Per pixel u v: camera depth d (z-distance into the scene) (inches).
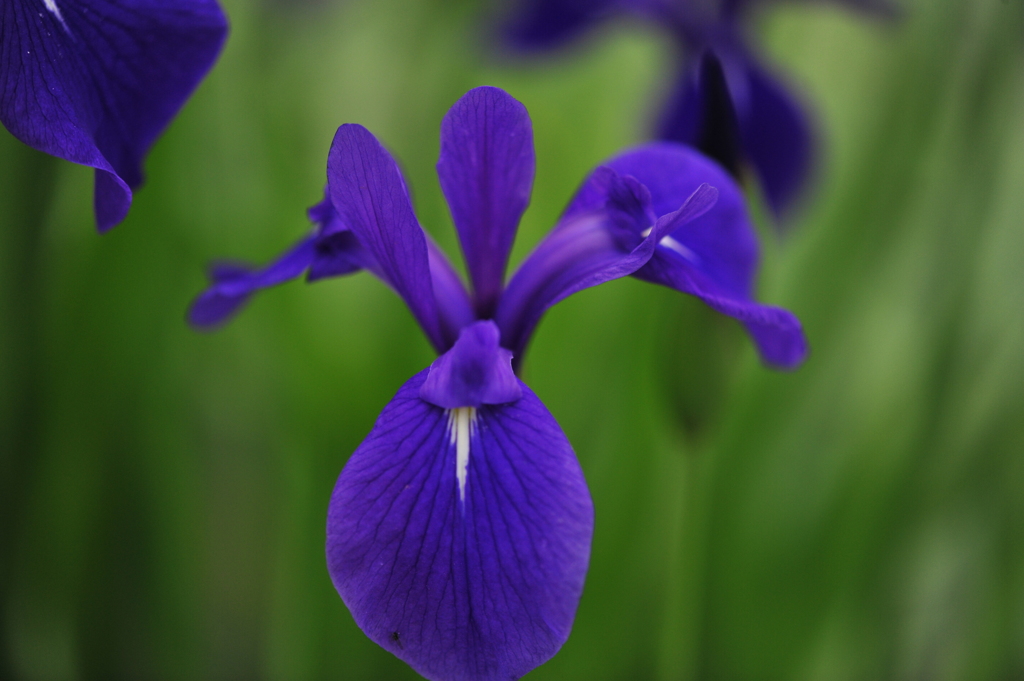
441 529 15.7
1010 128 21.6
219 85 22.1
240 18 22.5
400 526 15.7
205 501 23.8
